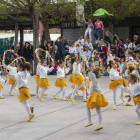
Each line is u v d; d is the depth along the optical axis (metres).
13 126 5.71
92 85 5.50
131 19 21.98
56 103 8.23
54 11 20.67
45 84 8.50
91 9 20.77
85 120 6.16
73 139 4.81
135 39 14.13
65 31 23.70
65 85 8.74
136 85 5.81
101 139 4.77
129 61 9.33
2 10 18.11
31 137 4.96
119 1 19.14
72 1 19.91
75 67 8.25
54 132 5.27
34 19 15.25
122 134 5.04
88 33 16.47
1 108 7.45
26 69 6.33
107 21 20.92
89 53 14.55
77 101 8.48
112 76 7.34
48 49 15.14
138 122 5.73
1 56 15.25
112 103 7.99
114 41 14.04
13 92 10.17
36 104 8.09
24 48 14.73
